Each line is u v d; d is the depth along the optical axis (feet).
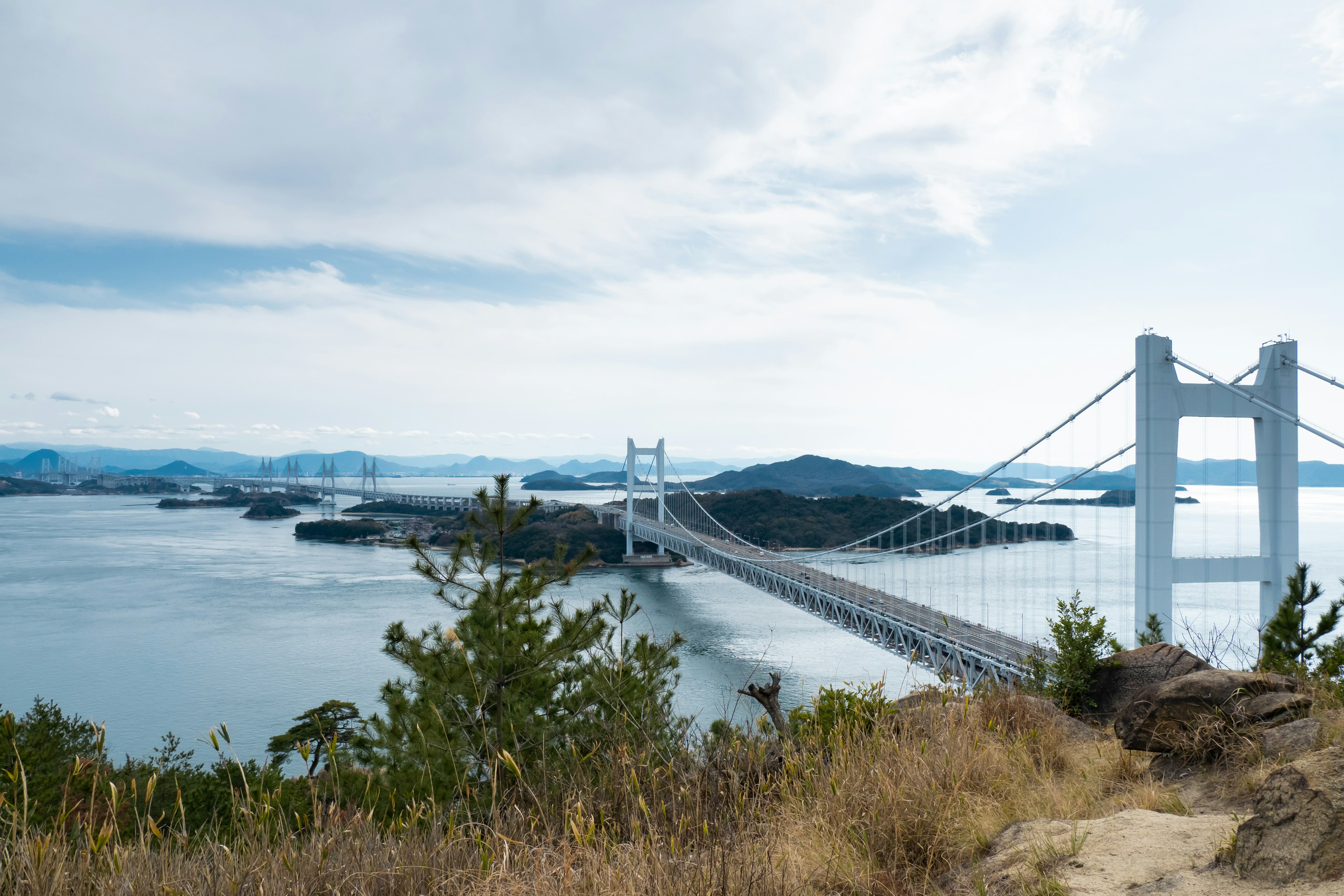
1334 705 16.34
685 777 14.56
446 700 25.12
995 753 14.98
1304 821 8.73
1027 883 9.70
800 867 11.26
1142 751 15.85
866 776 13.83
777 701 18.25
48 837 10.68
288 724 153.99
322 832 12.47
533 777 16.25
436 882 11.07
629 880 10.14
